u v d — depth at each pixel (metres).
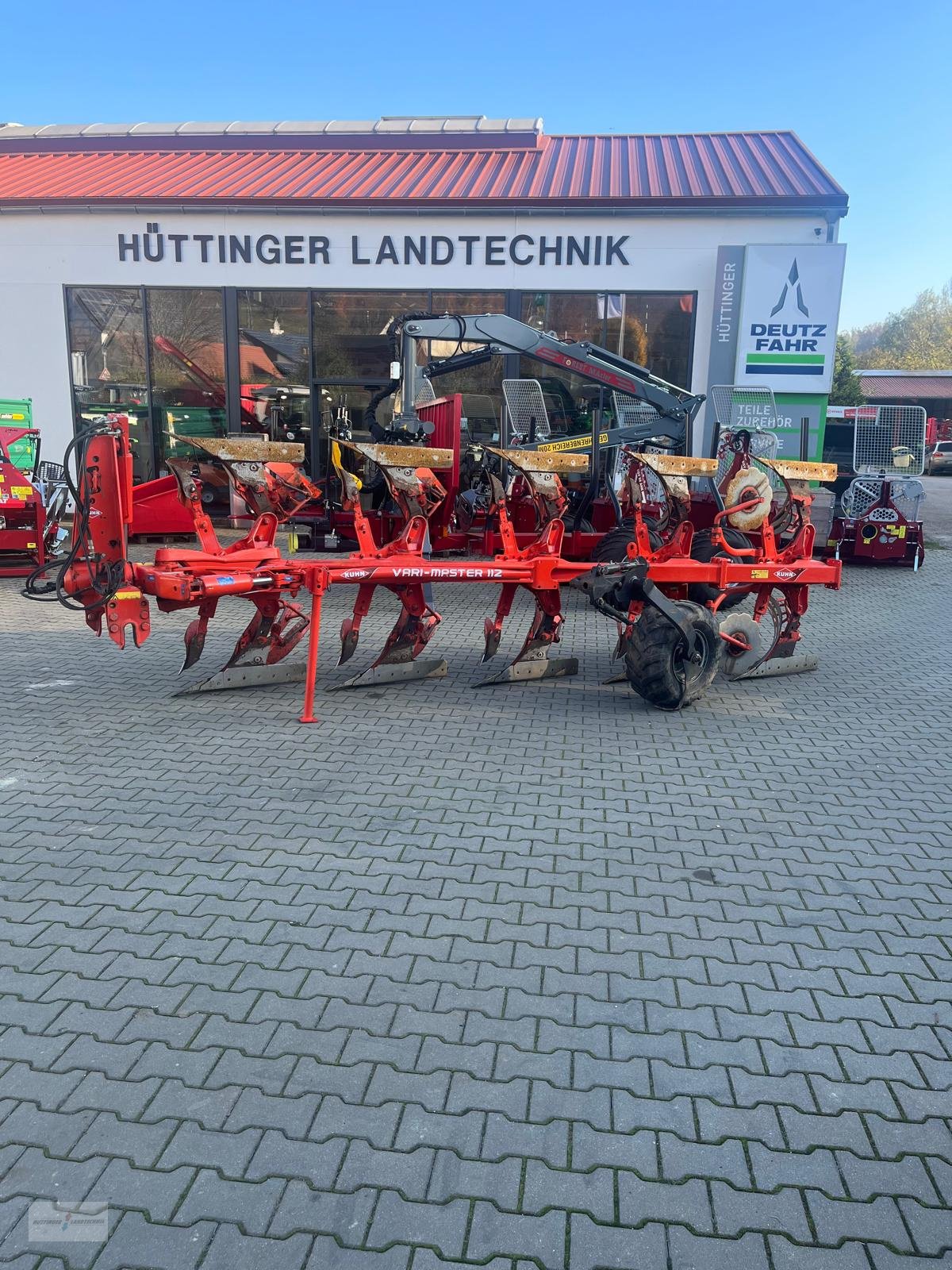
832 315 14.35
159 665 7.24
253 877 3.87
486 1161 2.43
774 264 14.30
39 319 16.14
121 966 3.23
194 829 4.31
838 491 16.97
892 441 13.36
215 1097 2.63
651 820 4.54
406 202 14.97
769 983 3.23
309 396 16.00
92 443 5.37
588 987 3.18
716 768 5.26
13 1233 2.19
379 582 6.41
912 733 5.93
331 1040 2.88
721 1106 2.65
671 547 7.02
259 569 5.96
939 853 4.25
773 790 4.96
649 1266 2.15
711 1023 3.01
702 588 8.04
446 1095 2.66
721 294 14.61
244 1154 2.43
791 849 4.25
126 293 15.93
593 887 3.86
